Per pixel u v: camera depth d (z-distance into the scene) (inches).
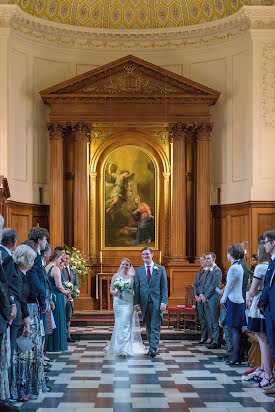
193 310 516.1
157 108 672.4
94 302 666.8
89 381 319.6
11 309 239.8
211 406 264.7
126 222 690.2
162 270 413.7
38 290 281.9
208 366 366.0
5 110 625.9
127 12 698.2
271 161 641.0
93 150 692.1
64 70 689.6
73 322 572.7
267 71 642.2
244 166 657.6
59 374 339.9
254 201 631.2
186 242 691.4
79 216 673.0
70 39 690.8
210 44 686.5
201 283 460.8
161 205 691.4
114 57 694.5
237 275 363.6
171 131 674.8
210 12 684.7
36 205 671.1
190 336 498.0
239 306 365.4
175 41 692.7
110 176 693.3
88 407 262.2
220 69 681.6
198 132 673.0
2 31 626.8
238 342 371.9
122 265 422.3
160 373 343.0
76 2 690.8
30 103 670.5
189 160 693.3
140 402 272.2
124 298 412.8
